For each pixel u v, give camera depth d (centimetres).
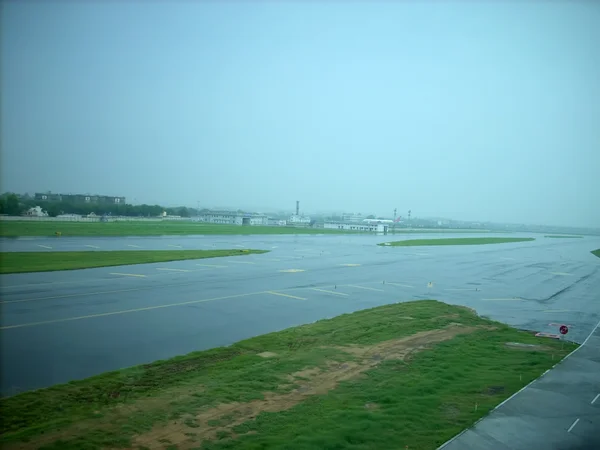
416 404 1667
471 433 1427
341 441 1373
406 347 2519
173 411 1616
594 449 1338
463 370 2102
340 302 3912
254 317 3256
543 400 1716
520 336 2859
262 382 1922
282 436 1411
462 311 3644
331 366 2153
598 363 2239
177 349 2439
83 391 1811
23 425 1497
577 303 4153
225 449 1330
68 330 2755
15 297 3606
